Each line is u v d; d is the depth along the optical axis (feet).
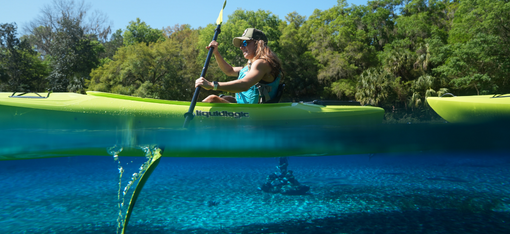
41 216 5.38
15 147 3.79
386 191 6.87
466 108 9.23
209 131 4.73
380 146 5.06
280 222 5.42
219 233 4.96
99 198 6.36
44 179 6.54
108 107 5.89
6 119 5.23
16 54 83.15
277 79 8.07
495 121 5.74
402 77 77.92
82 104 5.71
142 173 4.55
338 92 82.23
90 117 5.67
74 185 6.86
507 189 6.51
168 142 4.56
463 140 5.13
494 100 8.88
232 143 4.77
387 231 4.99
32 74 86.79
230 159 8.73
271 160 7.95
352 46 82.23
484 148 5.37
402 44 80.53
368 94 73.41
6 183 6.25
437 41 73.15
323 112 7.11
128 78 79.15
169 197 6.83
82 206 5.97
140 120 5.94
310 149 5.09
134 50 79.05
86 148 4.25
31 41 90.53
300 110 7.05
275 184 7.28
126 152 4.50
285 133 4.88
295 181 7.43
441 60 71.67
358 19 92.02
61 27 87.51
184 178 8.28
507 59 63.72
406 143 5.11
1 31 81.30
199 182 7.83
